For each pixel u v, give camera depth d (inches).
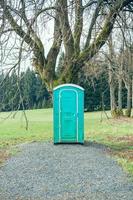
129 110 2016.5
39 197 441.4
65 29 593.9
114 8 625.3
